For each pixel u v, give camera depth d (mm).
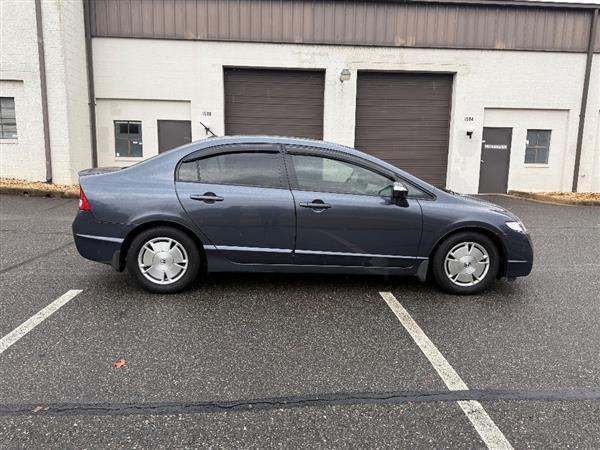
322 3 13602
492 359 3146
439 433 2332
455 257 4406
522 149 14789
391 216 4258
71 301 4066
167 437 2264
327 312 3961
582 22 14164
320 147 4340
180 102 13898
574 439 2297
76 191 11219
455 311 4035
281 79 14148
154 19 13383
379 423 2408
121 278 4758
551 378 2902
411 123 14609
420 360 3119
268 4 13516
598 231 8234
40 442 2201
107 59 13461
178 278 4285
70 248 6016
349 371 2953
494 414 2504
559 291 4637
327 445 2227
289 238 4238
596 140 14789
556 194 13938
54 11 11688
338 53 13836
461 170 14664
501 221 4344
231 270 4293
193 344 3289
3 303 3990
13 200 10484
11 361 2975
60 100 12062
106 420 2387
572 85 14453
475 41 14055
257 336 3447
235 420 2412
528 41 14141
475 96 14312
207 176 4266
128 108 13797
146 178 4238
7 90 12023
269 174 4277
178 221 4156
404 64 14000
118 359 3037
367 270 4363
